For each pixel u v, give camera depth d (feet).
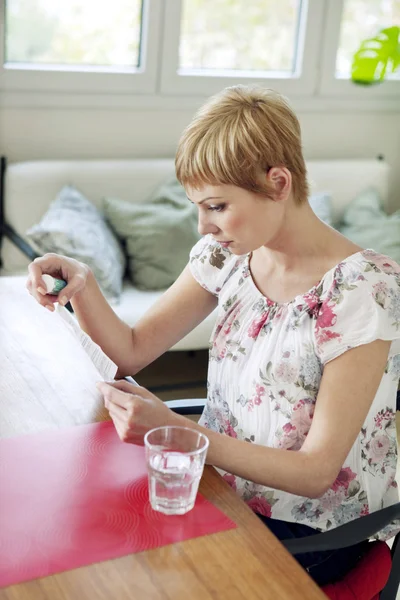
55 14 10.91
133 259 10.60
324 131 13.21
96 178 10.96
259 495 4.59
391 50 12.68
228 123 4.13
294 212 4.47
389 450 4.73
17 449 4.04
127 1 11.27
